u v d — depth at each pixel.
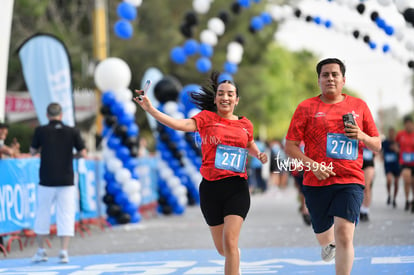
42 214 19.81
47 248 23.34
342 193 12.55
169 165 38.47
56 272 17.53
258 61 105.00
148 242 23.95
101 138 31.44
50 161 19.73
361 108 12.98
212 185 13.14
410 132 34.28
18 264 19.34
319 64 13.23
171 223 32.06
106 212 30.52
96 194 30.98
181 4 91.75
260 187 58.12
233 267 12.52
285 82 138.00
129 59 83.12
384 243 21.05
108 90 30.38
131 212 30.53
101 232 28.45
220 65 89.38
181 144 39.06
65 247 19.53
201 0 42.69
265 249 20.75
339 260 12.27
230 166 13.10
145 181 39.66
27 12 69.50
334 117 12.77
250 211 37.12
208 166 13.23
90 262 19.28
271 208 39.25
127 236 26.42
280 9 42.22
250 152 14.02
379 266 16.48
